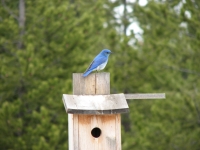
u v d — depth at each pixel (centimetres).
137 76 2220
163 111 1705
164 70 1850
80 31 1855
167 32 1806
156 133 1706
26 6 1936
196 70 1747
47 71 1822
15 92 1873
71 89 1750
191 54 1756
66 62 1888
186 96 1661
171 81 1759
